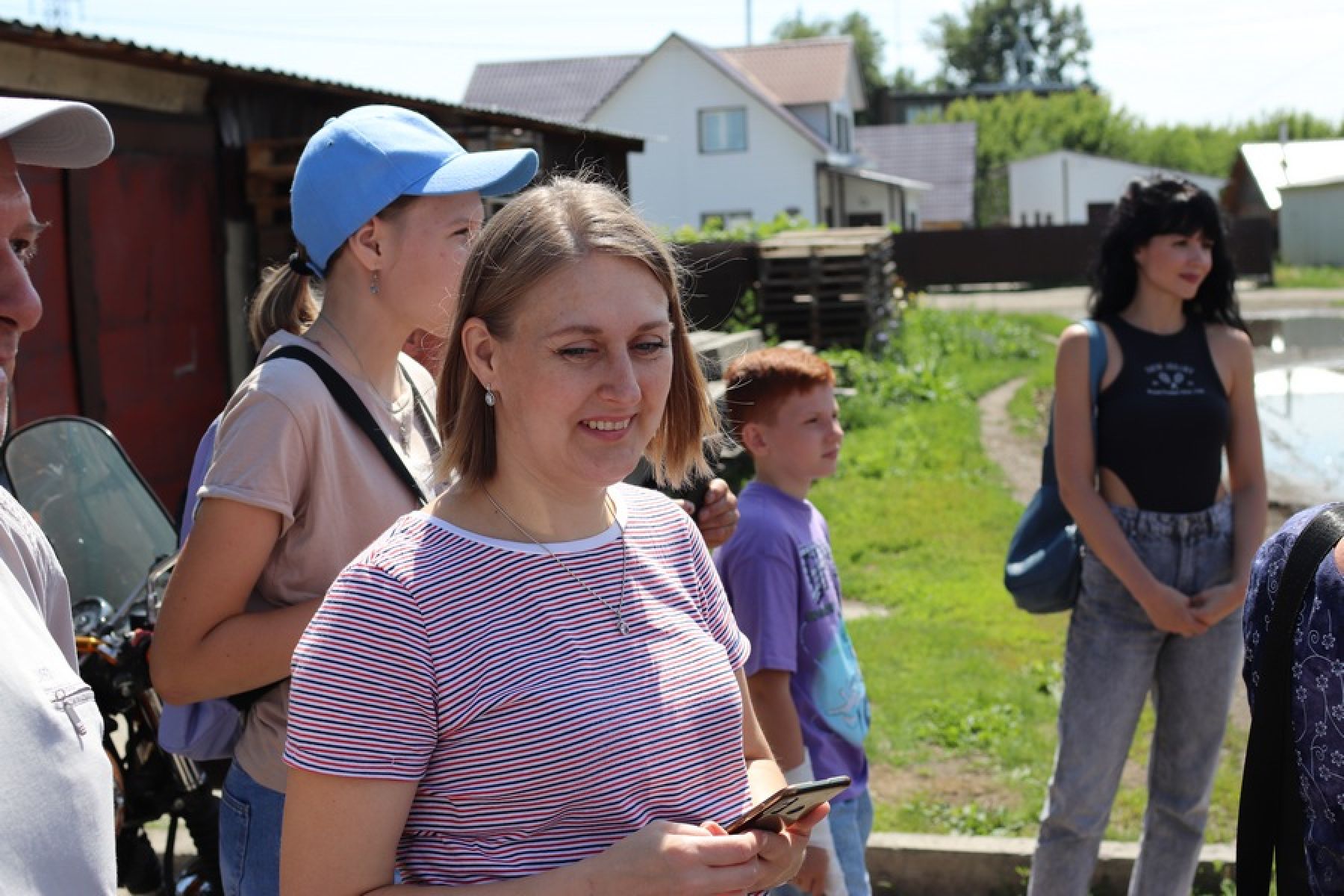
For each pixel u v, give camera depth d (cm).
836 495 1077
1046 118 8125
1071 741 372
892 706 596
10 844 149
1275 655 198
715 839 171
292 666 177
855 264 1709
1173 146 7869
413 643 174
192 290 891
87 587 309
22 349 741
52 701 159
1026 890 435
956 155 6278
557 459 184
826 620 312
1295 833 199
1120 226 374
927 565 875
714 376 333
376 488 242
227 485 228
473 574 179
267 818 244
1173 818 372
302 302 271
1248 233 3803
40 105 189
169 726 255
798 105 5028
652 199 4653
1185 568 366
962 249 3950
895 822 477
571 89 4800
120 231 822
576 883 168
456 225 250
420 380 279
